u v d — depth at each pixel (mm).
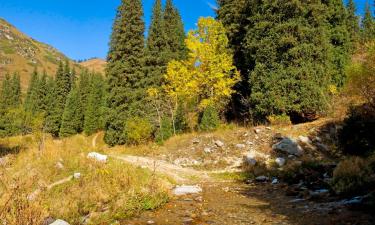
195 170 20625
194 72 31281
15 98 95062
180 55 47125
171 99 34531
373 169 12094
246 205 10547
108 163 13477
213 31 31141
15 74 97438
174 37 46656
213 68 30422
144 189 11234
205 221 8656
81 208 9172
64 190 10289
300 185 13367
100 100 64375
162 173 16688
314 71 26234
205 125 29609
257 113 28484
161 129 31656
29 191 9727
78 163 12930
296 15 27016
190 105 35281
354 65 20078
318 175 14664
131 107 37531
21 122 56188
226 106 35906
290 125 25688
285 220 8430
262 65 27578
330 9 34812
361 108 16734
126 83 38938
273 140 22906
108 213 9023
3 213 7461
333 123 23578
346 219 7883
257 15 28547
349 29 45906
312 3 27234
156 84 39812
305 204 10086
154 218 9031
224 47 31859
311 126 24281
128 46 39000
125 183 11328
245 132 24844
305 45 26234
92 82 77938
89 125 62406
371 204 8656
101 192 10344
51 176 11648
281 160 19469
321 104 25734
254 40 28609
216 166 21078
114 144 37625
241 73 34531
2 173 10891
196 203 10945
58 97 75625
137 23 39938
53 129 71938
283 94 26359
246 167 19688
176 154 23812
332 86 26812
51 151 14367
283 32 27031
